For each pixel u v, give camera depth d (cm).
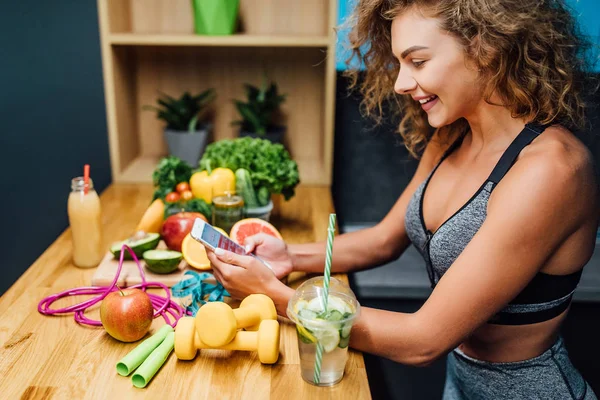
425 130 151
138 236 145
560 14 113
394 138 231
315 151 236
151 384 102
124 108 216
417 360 109
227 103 231
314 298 103
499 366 126
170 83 228
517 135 116
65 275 142
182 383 103
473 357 131
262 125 216
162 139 235
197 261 141
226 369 107
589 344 229
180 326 107
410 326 108
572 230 107
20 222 251
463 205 119
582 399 125
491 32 106
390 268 223
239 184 166
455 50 109
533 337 121
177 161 175
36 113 238
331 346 99
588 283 208
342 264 148
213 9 199
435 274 130
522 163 106
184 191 167
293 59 225
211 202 162
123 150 215
